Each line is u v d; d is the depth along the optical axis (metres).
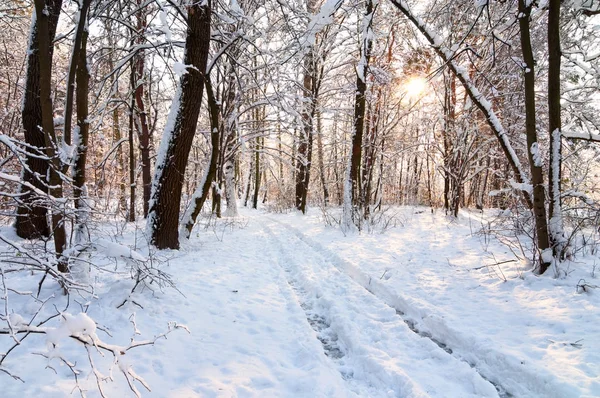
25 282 4.74
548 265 5.60
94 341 2.01
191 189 17.56
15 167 6.08
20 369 2.85
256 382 3.04
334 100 18.30
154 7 8.34
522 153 12.91
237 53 10.08
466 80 6.91
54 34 6.48
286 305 5.09
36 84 7.00
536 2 5.96
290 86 10.70
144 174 13.30
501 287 5.45
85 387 2.71
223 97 12.41
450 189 16.56
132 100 11.41
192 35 7.52
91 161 17.64
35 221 6.91
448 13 7.46
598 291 4.72
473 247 8.52
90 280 4.55
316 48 14.41
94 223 4.67
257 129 15.02
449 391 3.09
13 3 11.39
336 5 6.91
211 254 7.87
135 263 4.23
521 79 9.68
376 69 13.26
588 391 2.79
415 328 4.45
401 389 3.06
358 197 12.84
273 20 9.97
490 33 7.25
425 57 14.37
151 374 3.00
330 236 10.66
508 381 3.21
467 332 3.95
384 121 16.30
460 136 14.32
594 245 6.87
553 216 5.70
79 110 4.77
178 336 3.77
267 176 38.25
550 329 3.95
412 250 8.43
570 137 5.72
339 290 5.70
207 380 2.99
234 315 4.52
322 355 3.57
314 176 28.31
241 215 20.55
